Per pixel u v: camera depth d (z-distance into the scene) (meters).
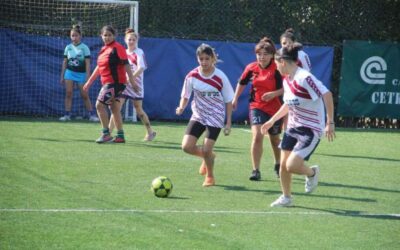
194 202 15.97
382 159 24.84
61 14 36.16
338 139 31.00
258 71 19.23
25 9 35.69
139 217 14.26
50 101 34.97
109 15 36.66
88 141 25.95
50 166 20.02
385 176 20.98
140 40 34.94
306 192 16.48
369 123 37.72
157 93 35.34
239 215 14.83
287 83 15.32
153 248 12.05
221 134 30.55
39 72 34.75
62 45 34.97
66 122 32.53
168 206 15.41
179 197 16.50
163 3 36.53
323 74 36.22
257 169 19.39
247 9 37.06
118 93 25.20
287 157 15.64
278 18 37.31
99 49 35.00
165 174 19.64
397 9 38.16
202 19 36.88
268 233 13.43
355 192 18.14
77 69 33.06
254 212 15.19
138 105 26.50
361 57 36.47
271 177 19.97
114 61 24.84
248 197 16.89
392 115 36.84
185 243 12.44
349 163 23.59
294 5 37.31
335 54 37.34
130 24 35.03
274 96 18.83
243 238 12.96
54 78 34.97
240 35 37.12
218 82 18.06
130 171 19.84
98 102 25.27
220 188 17.97
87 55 33.00
